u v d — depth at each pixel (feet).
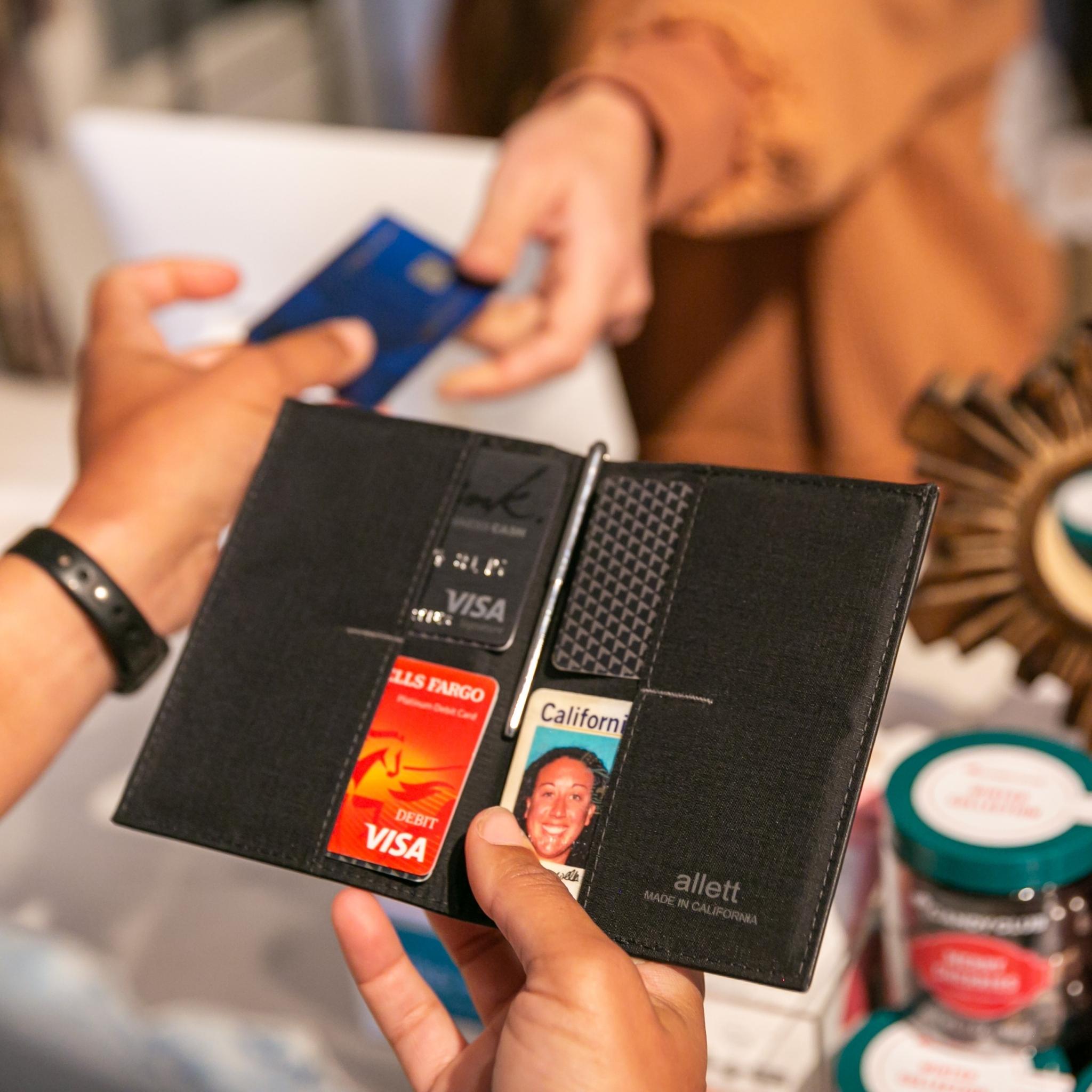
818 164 3.76
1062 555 2.34
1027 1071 1.99
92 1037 2.76
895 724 2.84
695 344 4.69
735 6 3.62
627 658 1.79
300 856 1.82
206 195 3.79
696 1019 1.76
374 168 3.67
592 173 3.32
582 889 1.70
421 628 1.89
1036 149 6.33
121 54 7.73
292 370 2.51
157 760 1.91
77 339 5.45
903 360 4.52
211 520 2.45
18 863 2.93
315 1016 2.57
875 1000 2.26
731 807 1.68
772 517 1.80
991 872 1.89
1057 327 6.13
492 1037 1.88
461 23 4.58
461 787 1.80
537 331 3.40
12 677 2.21
